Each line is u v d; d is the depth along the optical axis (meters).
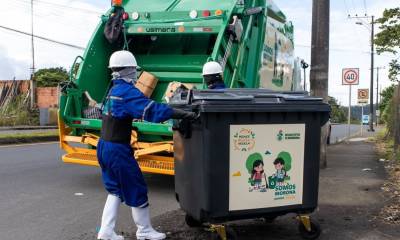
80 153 8.26
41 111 28.28
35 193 7.77
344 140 20.64
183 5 8.67
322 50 9.97
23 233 5.62
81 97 8.34
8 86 31.92
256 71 8.77
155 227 5.61
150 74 8.55
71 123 8.21
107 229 4.96
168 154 7.72
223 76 7.80
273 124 4.78
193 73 8.55
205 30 8.09
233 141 4.62
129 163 4.93
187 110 4.76
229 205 4.65
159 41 8.97
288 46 11.30
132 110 4.75
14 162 11.19
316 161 5.00
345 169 9.88
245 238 5.18
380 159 11.85
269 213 4.88
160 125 7.48
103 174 5.06
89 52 8.38
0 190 7.96
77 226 5.91
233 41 8.16
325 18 9.95
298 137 4.91
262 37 8.97
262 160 4.76
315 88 10.04
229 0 8.39
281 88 10.66
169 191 8.00
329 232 5.34
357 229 5.45
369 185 7.91
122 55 4.94
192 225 5.57
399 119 13.04
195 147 4.73
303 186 4.96
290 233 5.36
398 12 16.84
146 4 8.91
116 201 5.02
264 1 9.06
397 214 5.96
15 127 24.55
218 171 4.58
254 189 4.74
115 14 8.50
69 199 7.38
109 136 4.92
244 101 4.63
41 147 14.86
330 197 6.99
